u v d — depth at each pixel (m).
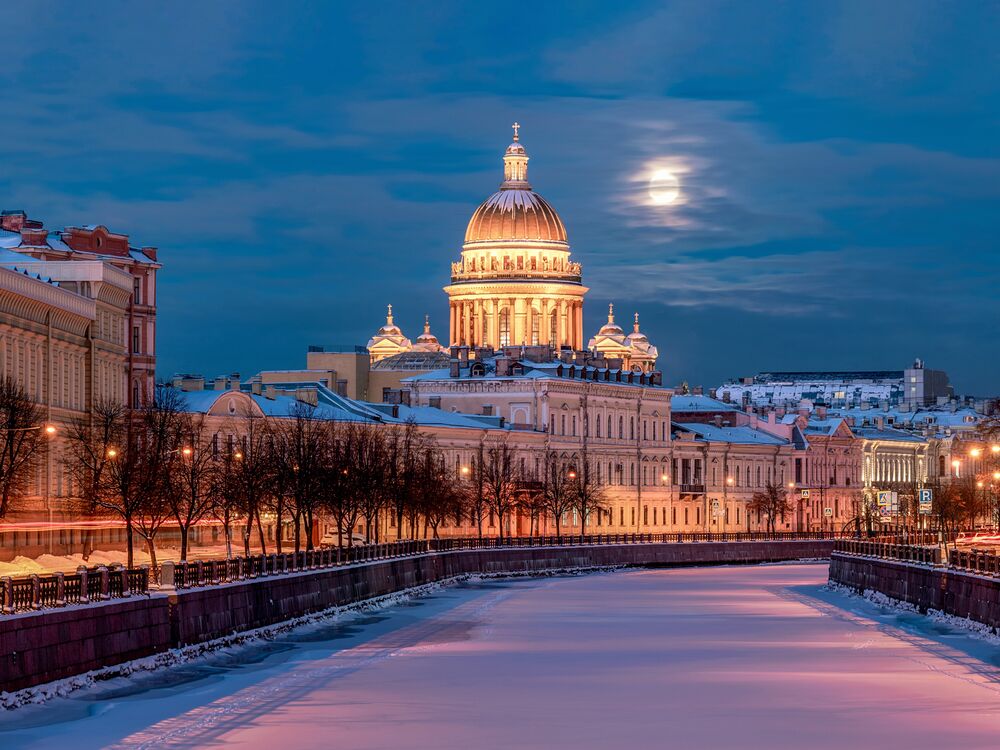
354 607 158.12
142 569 108.62
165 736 88.44
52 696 93.88
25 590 93.75
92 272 183.00
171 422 169.12
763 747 87.31
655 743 88.31
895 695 104.19
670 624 152.38
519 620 155.62
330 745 87.38
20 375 162.62
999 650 128.12
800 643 134.50
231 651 119.38
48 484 167.00
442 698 102.75
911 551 167.88
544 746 87.44
